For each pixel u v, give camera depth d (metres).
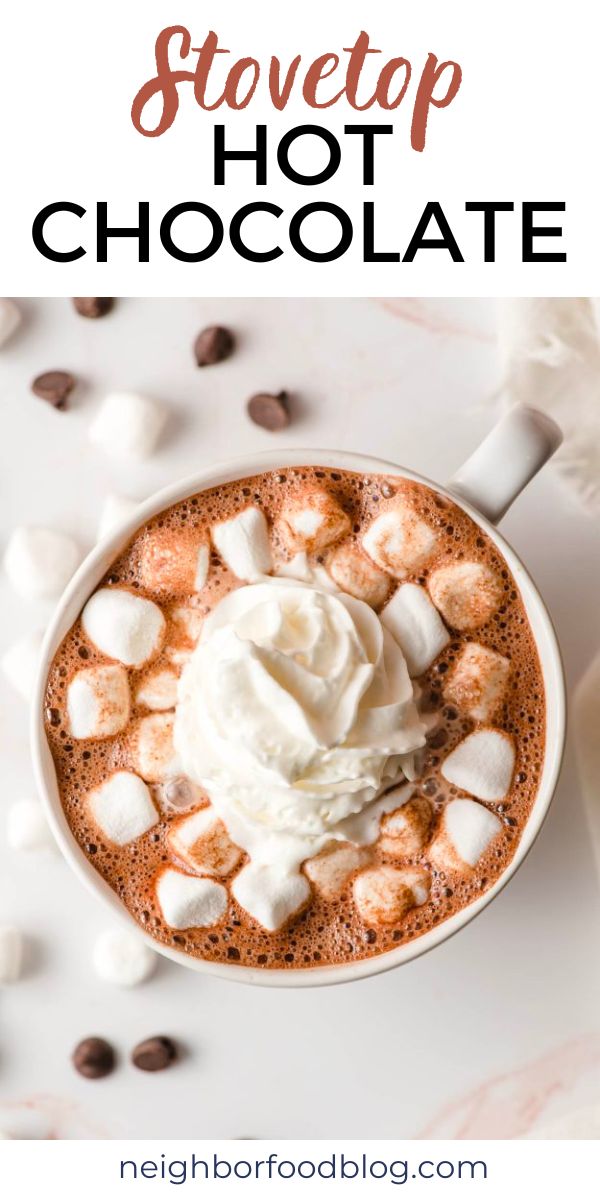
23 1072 0.49
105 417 0.49
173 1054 0.49
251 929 0.43
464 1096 0.49
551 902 0.49
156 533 0.43
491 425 0.49
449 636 0.43
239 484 0.43
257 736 0.41
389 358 0.49
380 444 0.49
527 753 0.43
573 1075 0.49
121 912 0.43
